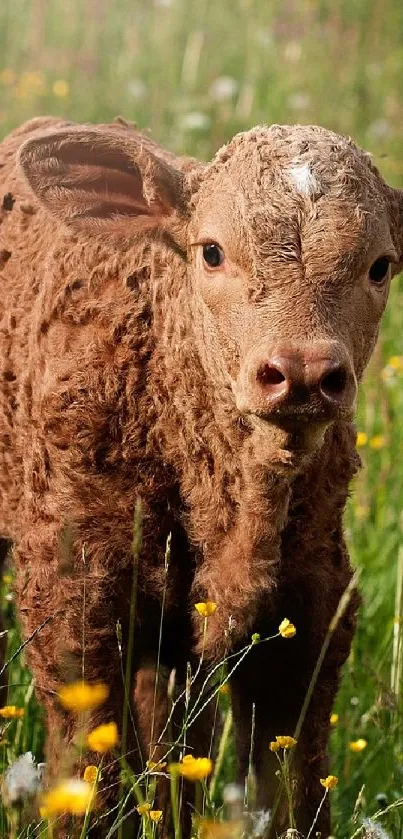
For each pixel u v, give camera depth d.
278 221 4.74
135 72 14.92
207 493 5.29
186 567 5.39
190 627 5.43
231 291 4.88
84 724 5.10
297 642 5.46
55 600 5.25
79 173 5.47
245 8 17.22
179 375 5.28
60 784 4.34
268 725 5.55
